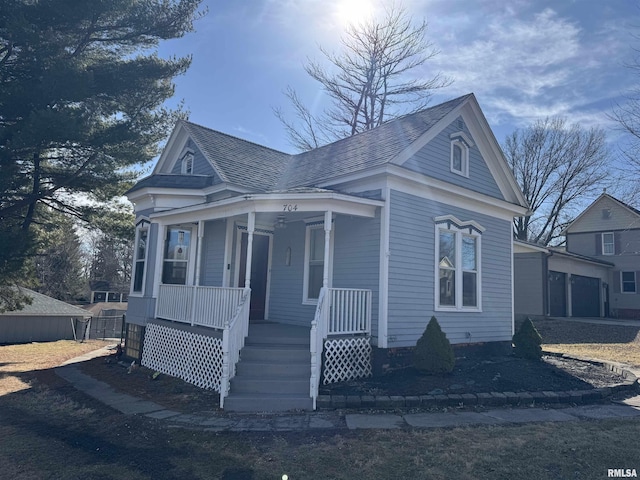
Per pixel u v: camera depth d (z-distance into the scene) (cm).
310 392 734
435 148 1119
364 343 920
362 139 1301
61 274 3956
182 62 1484
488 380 866
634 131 1744
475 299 1191
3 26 1223
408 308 990
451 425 634
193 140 1406
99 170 1452
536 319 2225
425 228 1056
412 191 1032
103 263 4691
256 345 877
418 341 926
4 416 755
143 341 1188
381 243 958
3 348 1936
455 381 853
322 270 1109
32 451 569
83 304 3772
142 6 1396
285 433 609
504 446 545
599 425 629
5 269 1293
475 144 1253
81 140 1247
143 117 1438
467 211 1195
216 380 862
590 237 3002
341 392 784
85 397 877
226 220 1191
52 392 947
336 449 546
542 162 3559
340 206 909
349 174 1020
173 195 1238
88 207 1666
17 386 1038
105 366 1241
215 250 1229
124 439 609
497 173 1314
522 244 2291
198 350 934
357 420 660
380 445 556
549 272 2377
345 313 905
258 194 890
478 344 1173
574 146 3441
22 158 1349
